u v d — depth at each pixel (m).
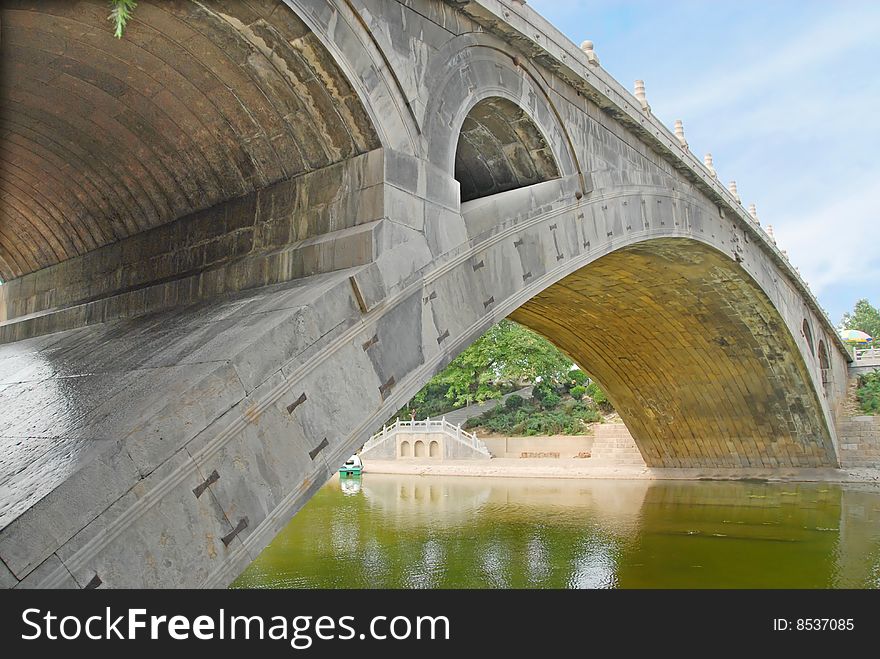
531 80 11.71
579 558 14.93
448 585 12.27
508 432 51.34
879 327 83.31
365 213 8.27
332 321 7.11
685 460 35.09
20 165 10.73
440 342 8.57
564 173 12.45
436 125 9.19
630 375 32.00
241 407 6.03
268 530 6.04
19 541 4.46
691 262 21.42
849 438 34.62
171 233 10.78
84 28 7.35
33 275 13.71
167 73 8.35
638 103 15.70
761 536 17.77
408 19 8.93
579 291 23.86
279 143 9.01
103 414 5.98
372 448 49.59
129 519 5.06
